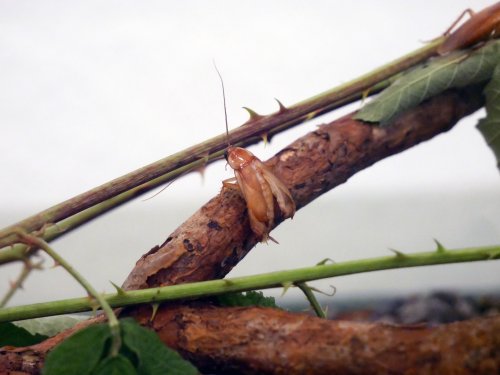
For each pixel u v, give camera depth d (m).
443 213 0.60
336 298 0.55
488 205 0.58
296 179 0.23
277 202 0.22
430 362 0.16
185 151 0.23
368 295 0.54
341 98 0.25
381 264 0.19
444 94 0.24
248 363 0.18
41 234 0.21
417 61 0.25
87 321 0.21
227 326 0.19
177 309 0.20
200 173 0.24
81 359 0.17
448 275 0.53
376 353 0.17
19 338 0.23
